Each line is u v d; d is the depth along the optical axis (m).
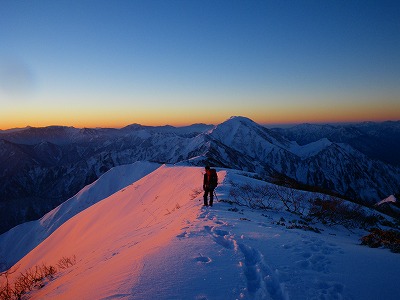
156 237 9.25
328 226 11.41
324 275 4.95
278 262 5.47
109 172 123.50
